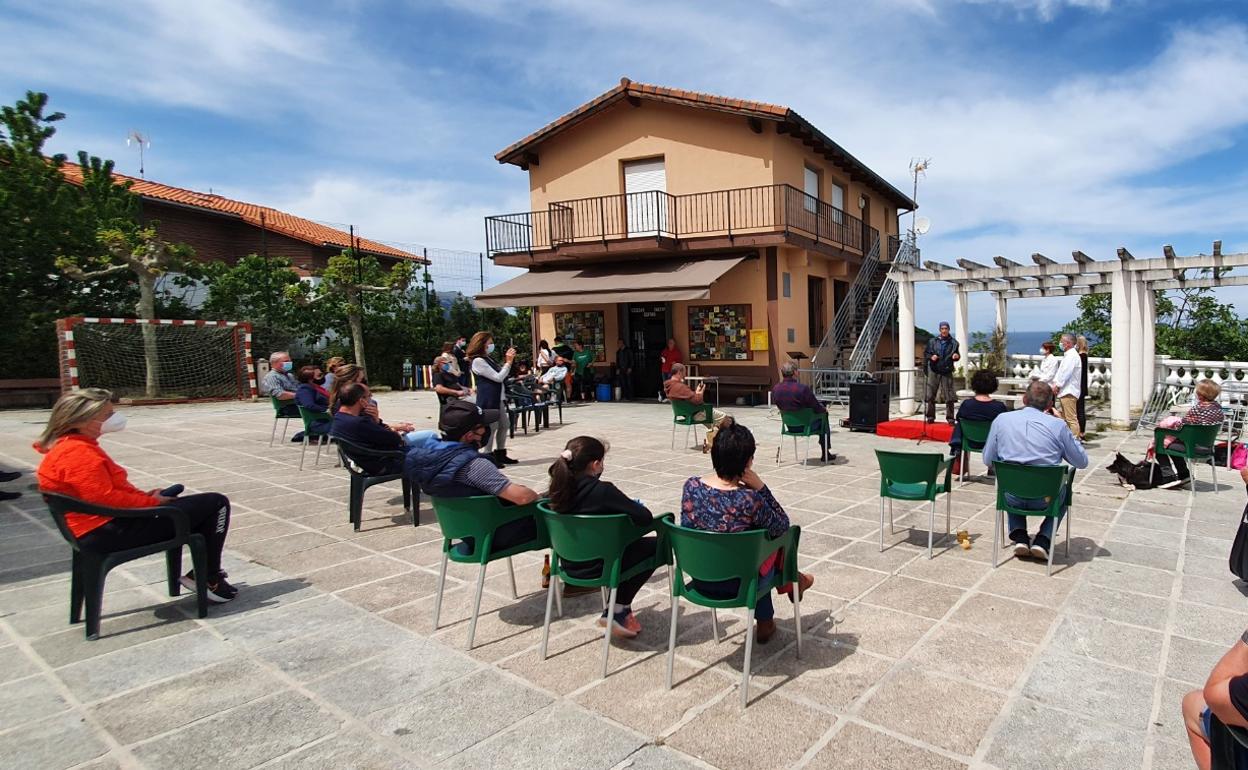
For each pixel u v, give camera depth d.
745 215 15.72
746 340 16.12
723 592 3.14
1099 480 7.30
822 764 2.59
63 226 17.33
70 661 3.53
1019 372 15.54
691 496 3.35
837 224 18.75
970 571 4.64
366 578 4.73
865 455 9.18
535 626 3.92
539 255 17.17
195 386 18.97
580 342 18.50
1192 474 6.66
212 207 23.83
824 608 4.07
